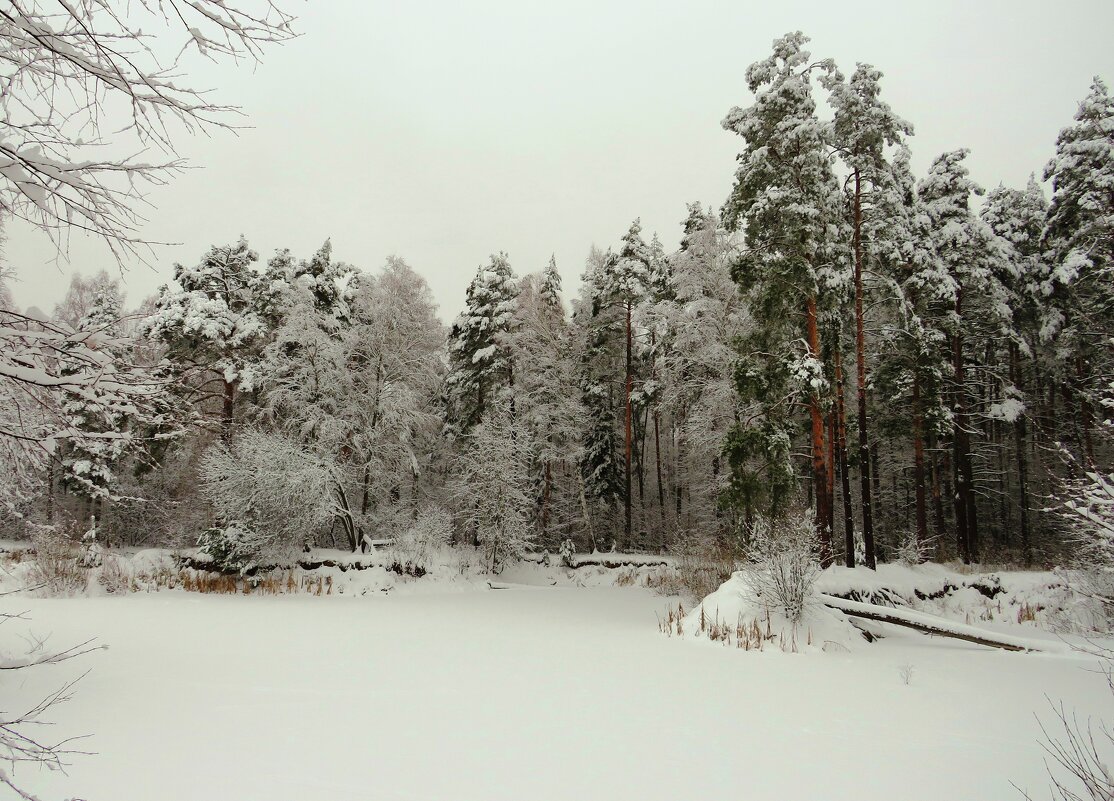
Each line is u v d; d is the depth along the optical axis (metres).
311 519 22.70
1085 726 6.92
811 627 12.15
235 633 12.52
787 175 17.94
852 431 23.89
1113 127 22.61
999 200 31.66
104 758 5.54
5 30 2.86
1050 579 17.59
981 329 27.77
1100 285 20.83
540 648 11.62
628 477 30.92
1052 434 26.55
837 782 5.31
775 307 17.77
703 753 5.99
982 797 5.02
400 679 8.88
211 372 24.73
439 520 26.36
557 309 34.12
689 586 21.17
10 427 3.29
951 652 11.66
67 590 18.31
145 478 25.34
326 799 4.79
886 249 19.64
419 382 27.22
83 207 3.13
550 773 5.43
